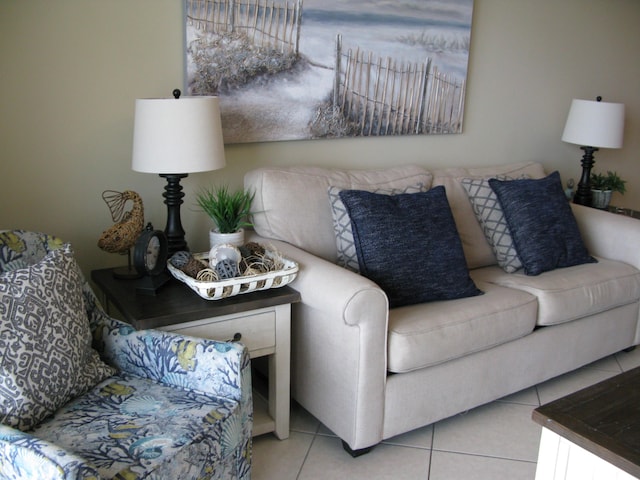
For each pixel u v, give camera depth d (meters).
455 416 2.48
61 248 1.79
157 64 2.39
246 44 2.53
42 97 2.20
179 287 2.13
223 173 2.65
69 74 2.23
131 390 1.74
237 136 2.60
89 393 1.71
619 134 3.43
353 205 2.37
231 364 1.66
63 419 1.57
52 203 2.31
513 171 3.30
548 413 1.57
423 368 2.18
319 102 2.79
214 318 1.98
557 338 2.64
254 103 2.61
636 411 1.59
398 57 2.97
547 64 3.65
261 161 2.74
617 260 3.05
